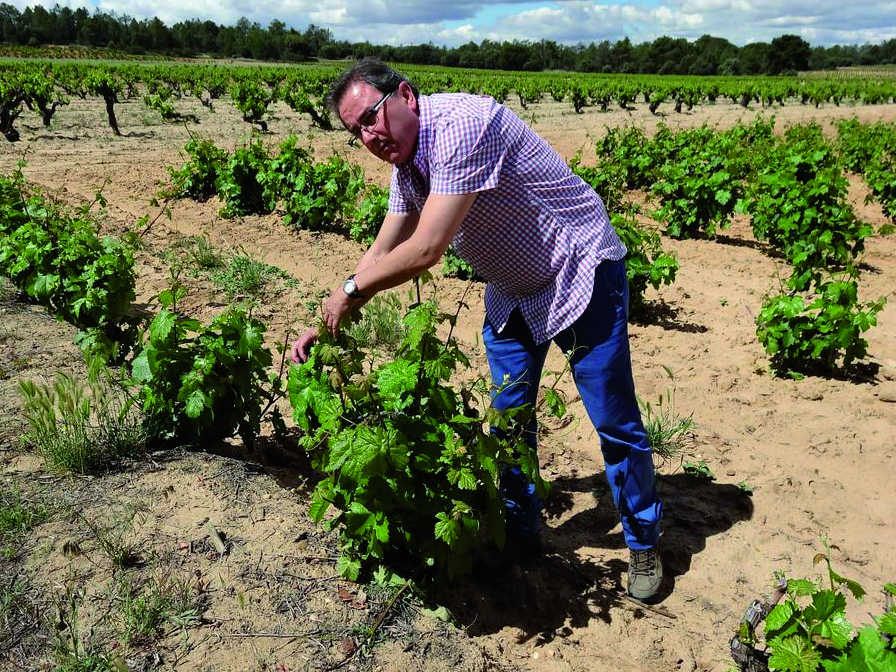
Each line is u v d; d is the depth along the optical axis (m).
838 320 4.89
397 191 2.56
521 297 2.64
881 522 3.47
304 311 5.91
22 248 5.03
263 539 2.77
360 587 2.60
